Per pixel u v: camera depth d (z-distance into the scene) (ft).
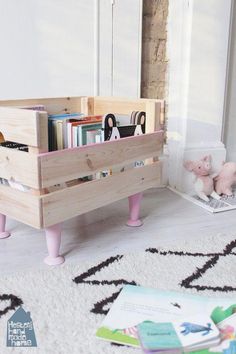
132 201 4.69
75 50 5.59
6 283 3.33
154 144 4.55
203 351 2.49
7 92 5.29
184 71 5.97
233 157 7.09
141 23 5.97
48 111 4.73
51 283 3.35
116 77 5.98
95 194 3.91
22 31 5.19
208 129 6.26
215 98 6.18
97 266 3.66
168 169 6.51
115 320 2.82
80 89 5.76
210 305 3.01
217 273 3.57
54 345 2.61
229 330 2.68
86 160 3.69
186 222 4.92
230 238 4.38
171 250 4.03
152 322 2.76
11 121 3.42
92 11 5.58
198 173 5.91
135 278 3.45
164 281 3.40
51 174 3.38
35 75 5.41
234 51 6.48
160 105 4.56
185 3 5.75
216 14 5.83
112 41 5.82
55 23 5.37
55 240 3.72
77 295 3.18
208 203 5.69
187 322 2.73
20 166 3.42
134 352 2.54
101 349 2.57
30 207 3.45
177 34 6.02
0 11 5.01
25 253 3.96
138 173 4.42
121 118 4.86
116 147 4.00
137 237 4.41
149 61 6.29
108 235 4.45
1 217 4.27
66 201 3.60
